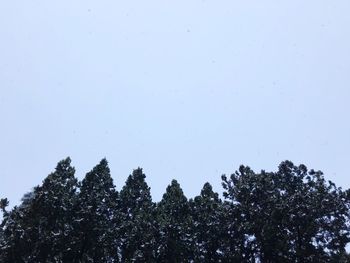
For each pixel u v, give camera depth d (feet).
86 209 124.77
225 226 133.69
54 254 121.70
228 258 125.39
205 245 132.87
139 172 150.30
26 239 118.32
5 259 116.26
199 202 143.54
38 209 124.06
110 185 138.00
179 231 126.41
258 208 134.21
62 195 127.24
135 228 126.21
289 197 134.31
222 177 145.18
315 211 129.49
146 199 144.15
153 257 120.67
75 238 122.83
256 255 128.57
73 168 136.05
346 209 130.93
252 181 139.85
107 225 125.39
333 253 124.57
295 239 127.95
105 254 124.57
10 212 129.39
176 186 146.00
